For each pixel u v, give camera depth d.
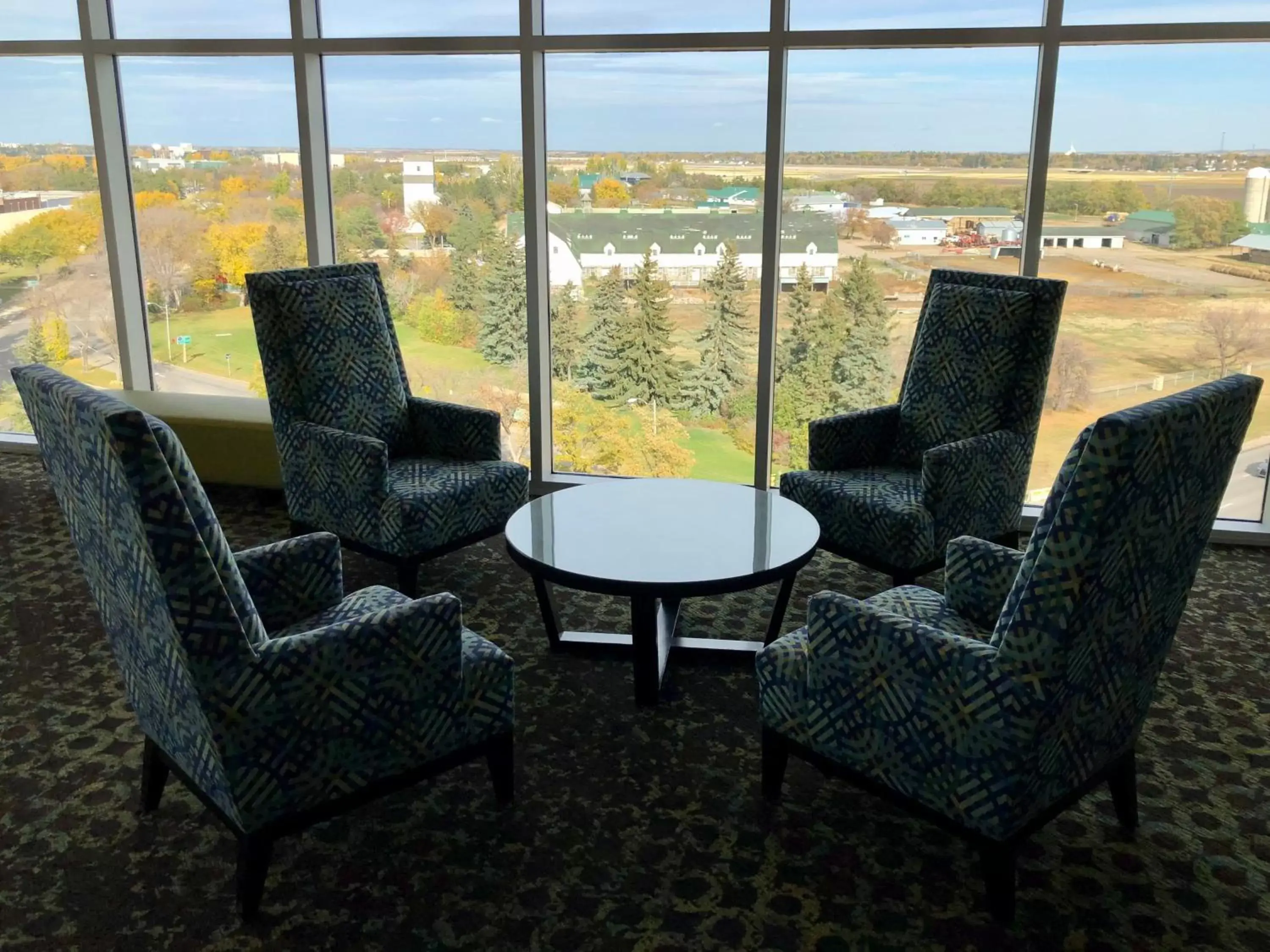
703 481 3.66
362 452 3.71
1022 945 2.11
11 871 2.32
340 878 2.31
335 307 4.09
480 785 2.66
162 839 2.44
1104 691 2.13
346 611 2.61
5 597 3.78
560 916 2.20
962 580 2.59
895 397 4.73
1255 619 3.66
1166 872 2.34
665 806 2.58
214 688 1.97
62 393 1.92
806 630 2.39
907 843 2.44
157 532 1.82
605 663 3.34
